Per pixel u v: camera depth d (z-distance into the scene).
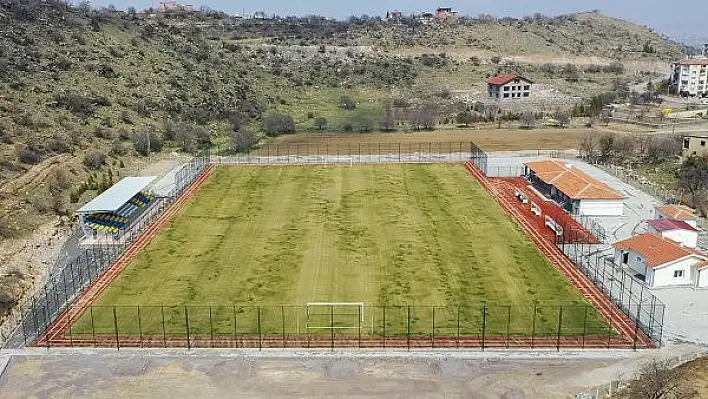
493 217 74.69
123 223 70.50
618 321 49.72
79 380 42.75
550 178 82.94
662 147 104.38
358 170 97.44
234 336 47.97
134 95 125.88
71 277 58.59
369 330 48.66
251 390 41.69
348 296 54.12
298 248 64.94
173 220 73.94
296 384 42.25
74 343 47.19
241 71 168.12
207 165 100.19
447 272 58.81
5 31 130.75
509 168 99.31
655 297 53.97
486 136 126.38
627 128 132.50
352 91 175.00
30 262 61.59
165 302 53.28
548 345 46.44
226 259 62.22
